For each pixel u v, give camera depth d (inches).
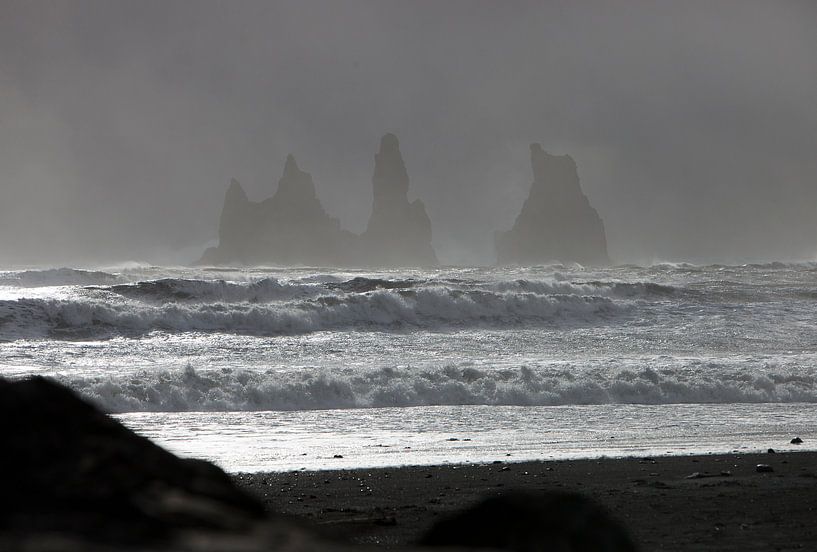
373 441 2108.8
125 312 4303.6
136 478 280.8
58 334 4094.5
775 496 1291.8
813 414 2650.1
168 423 2443.4
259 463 1748.3
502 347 4131.4
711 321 4778.5
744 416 2605.8
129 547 215.6
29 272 6063.0
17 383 313.3
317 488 1434.5
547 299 4916.3
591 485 1435.8
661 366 3321.9
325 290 5315.0
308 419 2539.4
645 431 2285.9
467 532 333.4
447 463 1740.9
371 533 987.9
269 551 228.5
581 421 2495.1
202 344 4005.9
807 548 886.4
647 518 1106.1
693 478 1509.6
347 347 4037.9
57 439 293.6
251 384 2925.7
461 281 5644.7
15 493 259.8
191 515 259.9
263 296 5132.9
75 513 250.4
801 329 4584.2
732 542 924.6
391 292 4746.6
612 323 4783.5
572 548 321.4
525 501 335.9
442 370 3137.3
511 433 2256.4
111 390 2819.9
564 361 3560.5
